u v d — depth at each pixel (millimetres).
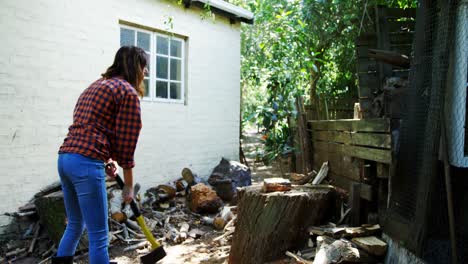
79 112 2371
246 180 6316
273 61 7645
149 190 5398
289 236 3180
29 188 4113
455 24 2395
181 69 6051
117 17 5016
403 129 2857
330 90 8125
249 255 3178
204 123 6406
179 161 5930
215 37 6586
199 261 3545
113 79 2420
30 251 3686
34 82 4137
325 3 6977
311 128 5355
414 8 4461
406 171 2727
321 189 3502
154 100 5578
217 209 5191
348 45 7207
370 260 2836
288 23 7379
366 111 4371
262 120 7691
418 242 2438
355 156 3486
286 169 6934
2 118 3887
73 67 4520
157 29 5590
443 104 2336
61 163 2301
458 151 2520
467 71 2521
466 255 2414
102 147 2305
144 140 5355
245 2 9133
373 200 3312
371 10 5406
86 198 2262
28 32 4074
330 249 2750
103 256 2307
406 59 3734
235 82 7078
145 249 3938
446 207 2500
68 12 4449
